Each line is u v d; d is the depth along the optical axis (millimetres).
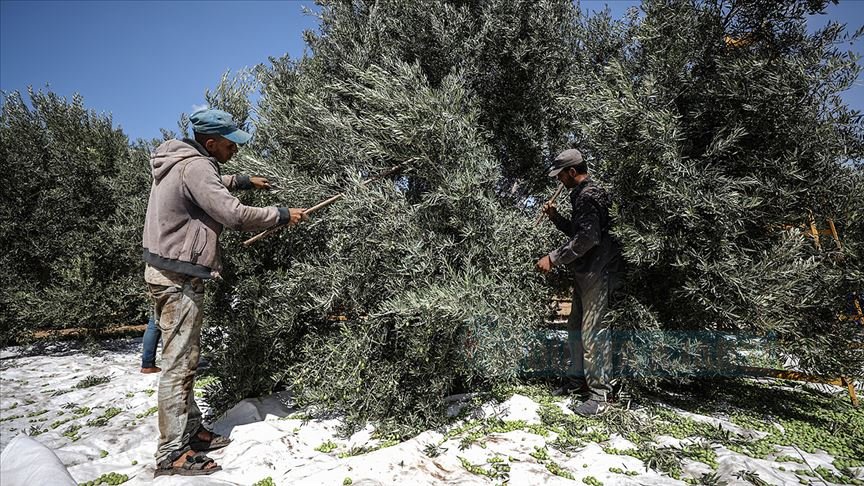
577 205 4070
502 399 4250
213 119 3359
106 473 3225
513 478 2988
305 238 4766
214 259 3307
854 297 4156
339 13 5984
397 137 4082
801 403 4656
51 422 4531
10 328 8141
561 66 5547
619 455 3301
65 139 8695
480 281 3834
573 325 4422
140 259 8078
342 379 3918
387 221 4039
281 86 5613
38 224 8242
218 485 2924
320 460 3285
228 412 4211
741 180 3887
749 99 3820
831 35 4012
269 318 4469
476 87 5566
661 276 4270
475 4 5680
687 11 4164
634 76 4680
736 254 3926
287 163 4867
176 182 3129
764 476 2904
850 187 3963
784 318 3857
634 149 3969
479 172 4203
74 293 7723
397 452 3252
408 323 3916
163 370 3158
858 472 3035
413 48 5535
